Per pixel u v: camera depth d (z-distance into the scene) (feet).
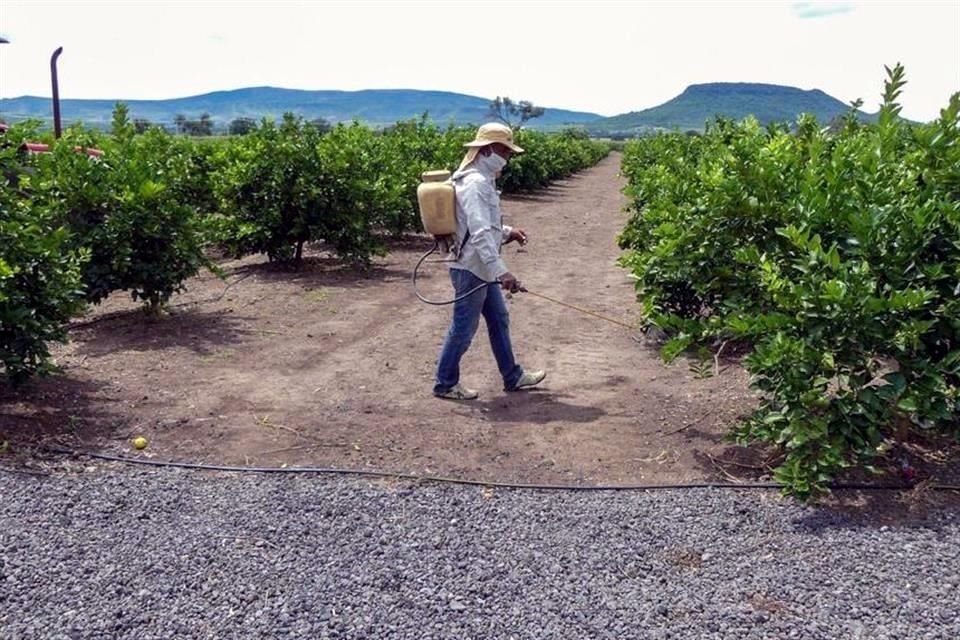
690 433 17.70
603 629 10.72
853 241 14.64
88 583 11.70
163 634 10.61
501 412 19.22
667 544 12.98
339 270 38.65
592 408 19.40
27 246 18.34
